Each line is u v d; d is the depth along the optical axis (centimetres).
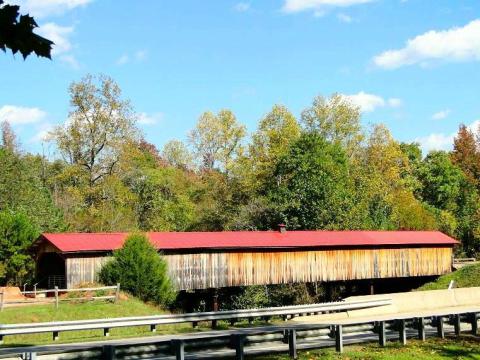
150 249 3250
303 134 7038
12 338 2073
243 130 8250
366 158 7612
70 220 5500
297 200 5797
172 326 2323
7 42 603
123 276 3145
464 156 9306
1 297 2717
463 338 1853
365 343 1712
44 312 2652
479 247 7275
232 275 3959
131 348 1348
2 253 3772
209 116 8306
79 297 3000
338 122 7931
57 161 6588
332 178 6544
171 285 3325
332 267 4409
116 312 2797
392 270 4712
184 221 6500
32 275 3891
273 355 1479
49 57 620
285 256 4203
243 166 7475
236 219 6009
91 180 6134
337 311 2664
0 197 4959
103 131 6122
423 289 4716
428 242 4891
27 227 3903
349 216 5669
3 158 5141
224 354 1413
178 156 9800
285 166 6762
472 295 2950
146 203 6400
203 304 4347
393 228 6053
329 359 1456
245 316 2106
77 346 1305
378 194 6244
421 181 8506
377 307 2509
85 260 3425
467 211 7850
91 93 6081
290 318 2459
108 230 5469
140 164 7138
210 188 7162
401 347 1659
